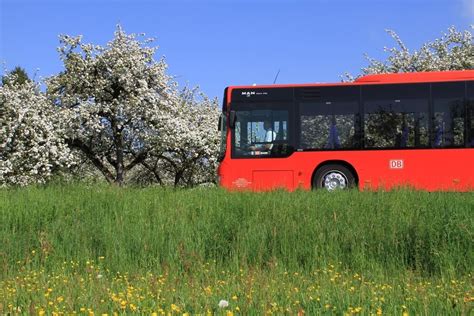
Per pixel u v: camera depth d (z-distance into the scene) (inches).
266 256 415.8
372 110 737.0
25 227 470.0
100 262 398.0
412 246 410.6
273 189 615.8
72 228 454.6
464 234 402.0
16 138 1119.0
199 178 1486.2
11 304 236.4
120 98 1270.9
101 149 1342.3
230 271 386.9
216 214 476.4
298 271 389.7
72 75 1259.8
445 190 628.4
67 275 369.7
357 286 306.5
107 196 546.9
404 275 370.6
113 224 461.1
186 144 1374.3
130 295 250.2
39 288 282.7
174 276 355.9
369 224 442.6
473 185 711.1
